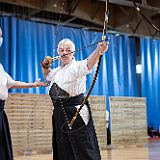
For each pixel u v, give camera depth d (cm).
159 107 951
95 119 630
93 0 810
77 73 247
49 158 498
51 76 269
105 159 455
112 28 845
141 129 722
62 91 254
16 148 556
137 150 595
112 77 870
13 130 558
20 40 736
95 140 254
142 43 937
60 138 253
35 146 578
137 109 721
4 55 714
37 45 757
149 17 880
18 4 706
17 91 713
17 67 729
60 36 783
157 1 757
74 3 776
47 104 600
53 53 763
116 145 668
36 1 727
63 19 794
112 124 670
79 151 246
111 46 879
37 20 771
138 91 928
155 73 953
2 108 259
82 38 820
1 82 259
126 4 783
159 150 584
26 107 577
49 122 600
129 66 911
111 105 675
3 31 721
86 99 241
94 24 834
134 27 878
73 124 247
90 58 241
